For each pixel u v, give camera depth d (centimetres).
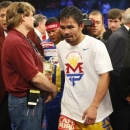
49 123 353
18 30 260
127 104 297
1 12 317
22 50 251
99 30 380
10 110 264
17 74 258
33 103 258
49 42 341
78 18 255
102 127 266
